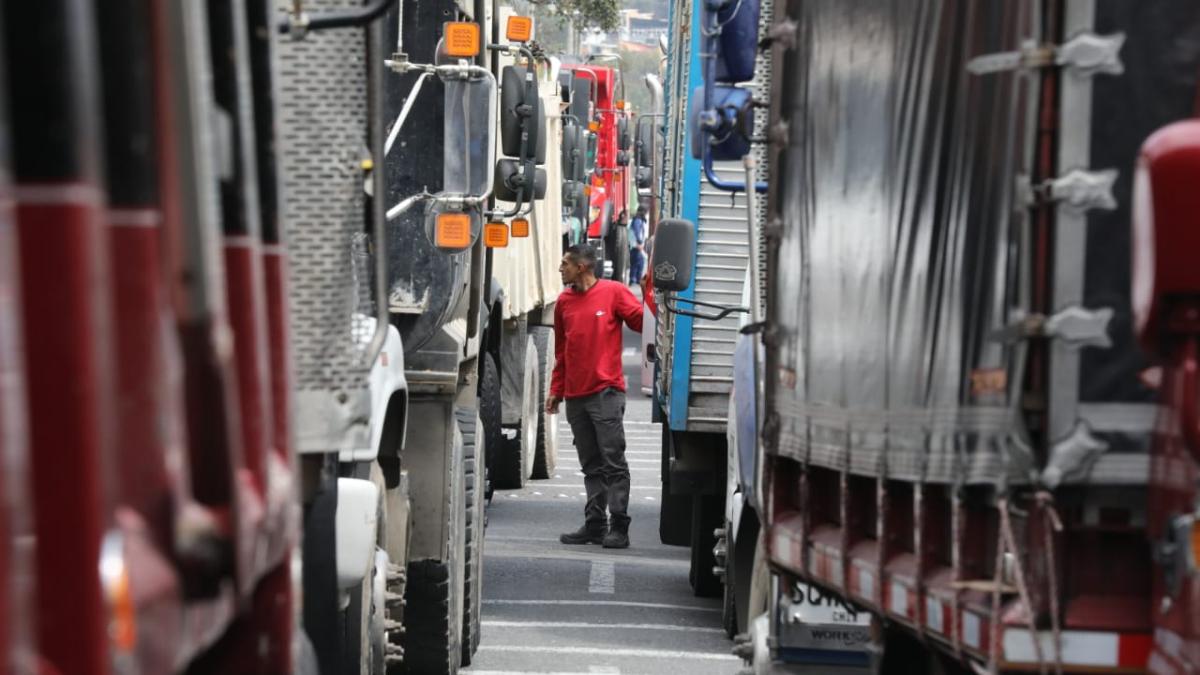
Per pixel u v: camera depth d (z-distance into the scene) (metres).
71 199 6.78
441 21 27.72
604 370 47.62
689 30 41.88
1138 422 13.30
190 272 8.08
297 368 16.25
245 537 8.97
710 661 33.50
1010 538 13.58
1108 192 13.31
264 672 10.73
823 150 17.75
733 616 34.41
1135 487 13.30
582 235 97.44
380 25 16.17
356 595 21.95
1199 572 11.52
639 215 147.38
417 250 28.09
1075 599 13.39
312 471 17.88
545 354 63.06
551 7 130.75
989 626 13.58
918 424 14.80
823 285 17.62
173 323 8.05
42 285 6.75
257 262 9.94
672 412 39.91
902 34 15.40
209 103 8.70
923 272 14.84
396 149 27.77
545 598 40.12
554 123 67.75
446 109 26.70
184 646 8.34
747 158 20.97
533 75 34.84
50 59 6.79
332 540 19.91
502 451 58.12
